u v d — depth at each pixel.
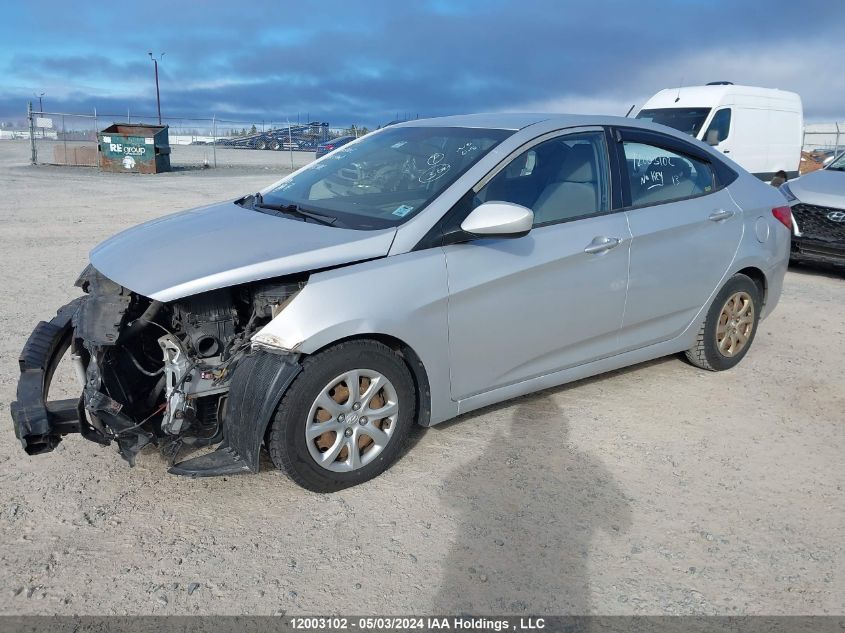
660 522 3.23
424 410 3.60
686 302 4.60
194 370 3.24
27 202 14.66
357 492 3.40
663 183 4.51
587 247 3.95
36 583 2.72
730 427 4.20
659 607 2.70
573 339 4.07
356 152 4.51
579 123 4.20
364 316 3.20
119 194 16.91
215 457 3.21
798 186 8.42
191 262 3.25
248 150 46.62
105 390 3.14
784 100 15.59
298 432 3.17
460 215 3.58
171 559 2.88
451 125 4.34
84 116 31.30
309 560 2.90
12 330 5.58
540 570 2.88
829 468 3.77
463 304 3.53
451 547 3.01
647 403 4.50
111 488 3.38
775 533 3.18
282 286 3.20
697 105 14.60
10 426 3.94
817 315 6.75
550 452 3.82
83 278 3.96
